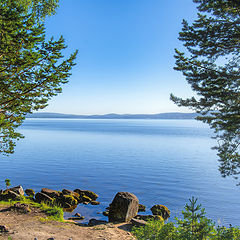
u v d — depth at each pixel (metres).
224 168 10.91
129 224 11.79
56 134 155.12
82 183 32.47
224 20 10.66
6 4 8.30
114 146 89.38
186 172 43.16
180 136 155.88
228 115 9.90
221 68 10.63
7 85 8.45
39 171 39.88
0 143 10.33
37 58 8.31
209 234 5.42
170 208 22.70
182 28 11.12
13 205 12.14
